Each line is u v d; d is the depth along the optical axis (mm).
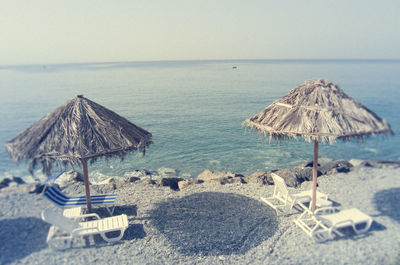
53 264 4160
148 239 5137
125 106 22656
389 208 4605
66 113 4789
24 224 4684
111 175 10469
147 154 12953
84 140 4539
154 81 52656
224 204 6578
